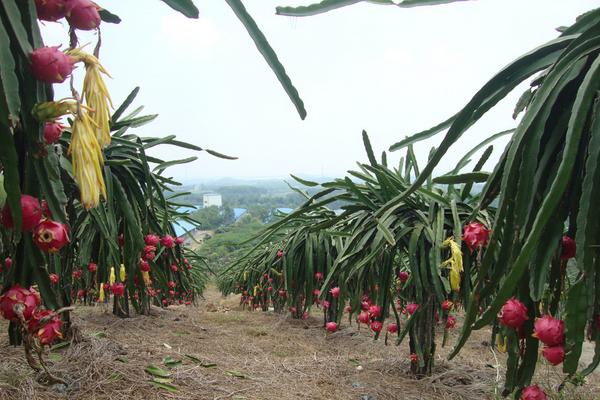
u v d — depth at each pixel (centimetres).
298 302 547
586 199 87
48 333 93
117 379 218
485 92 110
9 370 205
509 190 101
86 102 74
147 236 255
